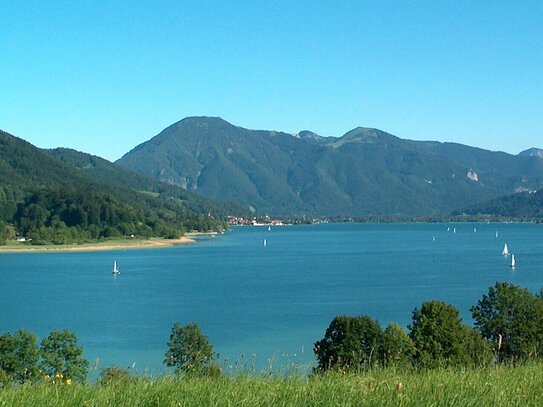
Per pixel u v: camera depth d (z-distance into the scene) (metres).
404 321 62.03
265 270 123.88
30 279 109.88
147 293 90.31
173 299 83.56
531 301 35.66
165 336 56.62
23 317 69.12
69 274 118.19
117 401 8.72
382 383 9.55
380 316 65.81
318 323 62.56
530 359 14.34
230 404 8.38
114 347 51.06
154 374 12.30
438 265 131.12
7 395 8.98
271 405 8.41
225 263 141.00
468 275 109.94
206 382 9.95
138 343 53.16
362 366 12.42
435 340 31.19
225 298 83.94
